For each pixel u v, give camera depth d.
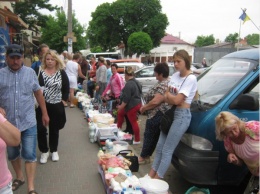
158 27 47.97
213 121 3.88
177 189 4.55
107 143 5.13
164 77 4.73
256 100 3.88
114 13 47.91
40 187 4.16
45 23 31.30
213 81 4.60
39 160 5.21
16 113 3.62
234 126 3.22
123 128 8.05
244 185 4.24
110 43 49.66
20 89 3.66
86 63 13.92
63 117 5.07
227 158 3.73
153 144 5.16
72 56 12.55
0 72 3.63
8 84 3.61
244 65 4.37
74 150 5.80
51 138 5.11
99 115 6.89
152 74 13.34
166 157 4.02
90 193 4.02
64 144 6.18
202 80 4.85
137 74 13.29
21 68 3.74
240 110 3.90
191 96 3.87
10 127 2.16
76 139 6.57
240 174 3.95
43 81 4.78
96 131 6.23
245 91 4.00
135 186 3.63
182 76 3.91
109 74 10.18
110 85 8.69
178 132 3.88
